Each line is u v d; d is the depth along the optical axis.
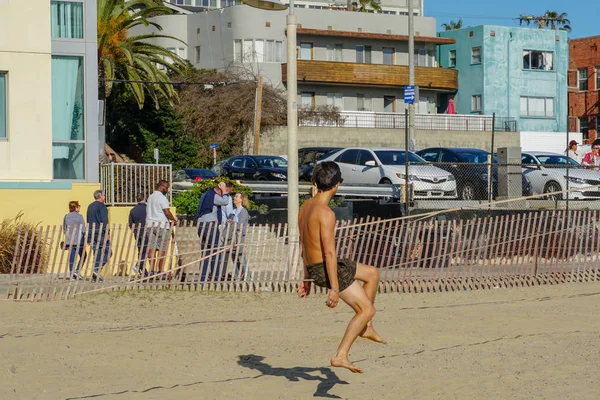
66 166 21.62
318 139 50.88
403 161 27.02
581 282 20.39
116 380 10.31
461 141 55.53
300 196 26.00
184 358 11.66
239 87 51.91
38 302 16.97
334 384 10.12
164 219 18.92
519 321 14.93
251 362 11.43
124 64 42.81
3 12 20.77
